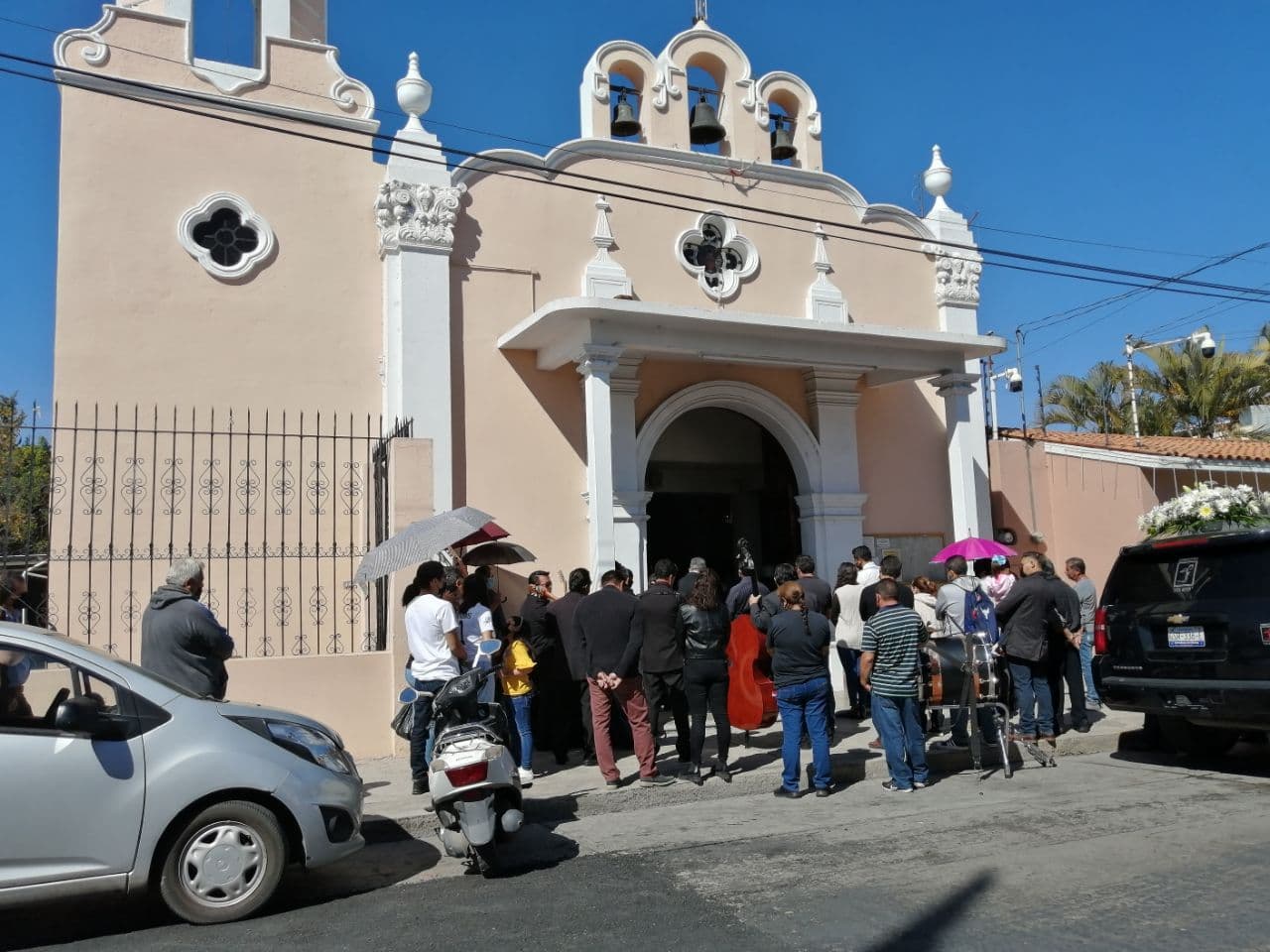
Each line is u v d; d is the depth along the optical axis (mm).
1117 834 6555
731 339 11961
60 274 10688
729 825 7211
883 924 4957
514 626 8828
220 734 5520
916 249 14766
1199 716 8016
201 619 6605
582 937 4922
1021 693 9492
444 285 11703
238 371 11266
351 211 11984
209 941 5062
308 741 5914
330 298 11773
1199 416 26734
